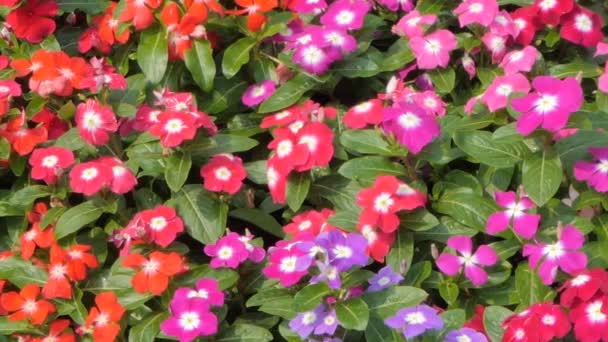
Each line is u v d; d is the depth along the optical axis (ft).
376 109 2.74
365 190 2.56
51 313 2.60
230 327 2.51
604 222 2.61
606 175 2.55
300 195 2.67
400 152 2.65
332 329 2.31
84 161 2.84
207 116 2.81
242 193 2.78
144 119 2.85
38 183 2.88
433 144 2.67
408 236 2.59
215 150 2.76
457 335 2.35
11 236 2.86
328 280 2.31
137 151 2.77
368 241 2.55
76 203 2.85
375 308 2.40
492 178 2.72
